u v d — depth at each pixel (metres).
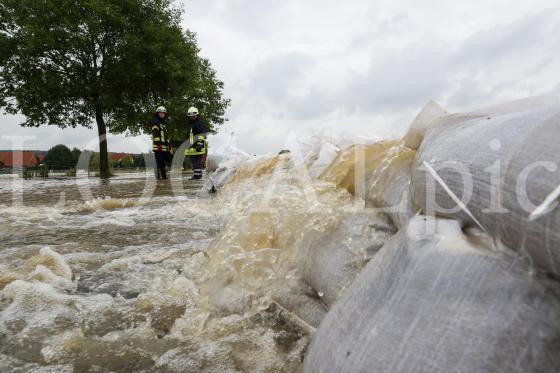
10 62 18.98
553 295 0.86
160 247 3.33
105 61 19.95
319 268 1.79
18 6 18.62
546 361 0.82
